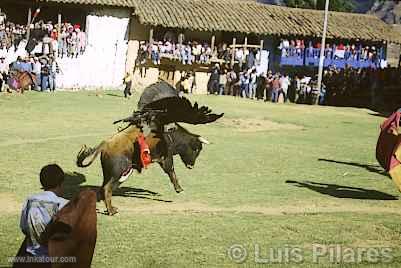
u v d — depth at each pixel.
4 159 17.42
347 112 38.72
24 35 37.28
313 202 14.67
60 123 25.11
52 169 7.40
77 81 39.56
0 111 27.30
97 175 16.14
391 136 14.88
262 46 44.84
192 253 10.24
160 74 42.84
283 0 67.44
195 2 45.62
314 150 22.88
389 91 43.94
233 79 43.00
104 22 40.69
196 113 13.22
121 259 9.80
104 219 12.05
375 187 16.94
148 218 12.30
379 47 48.38
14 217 11.95
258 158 20.22
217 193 15.05
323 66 46.47
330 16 49.16
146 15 41.12
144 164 12.53
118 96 36.50
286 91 42.69
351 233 11.93
